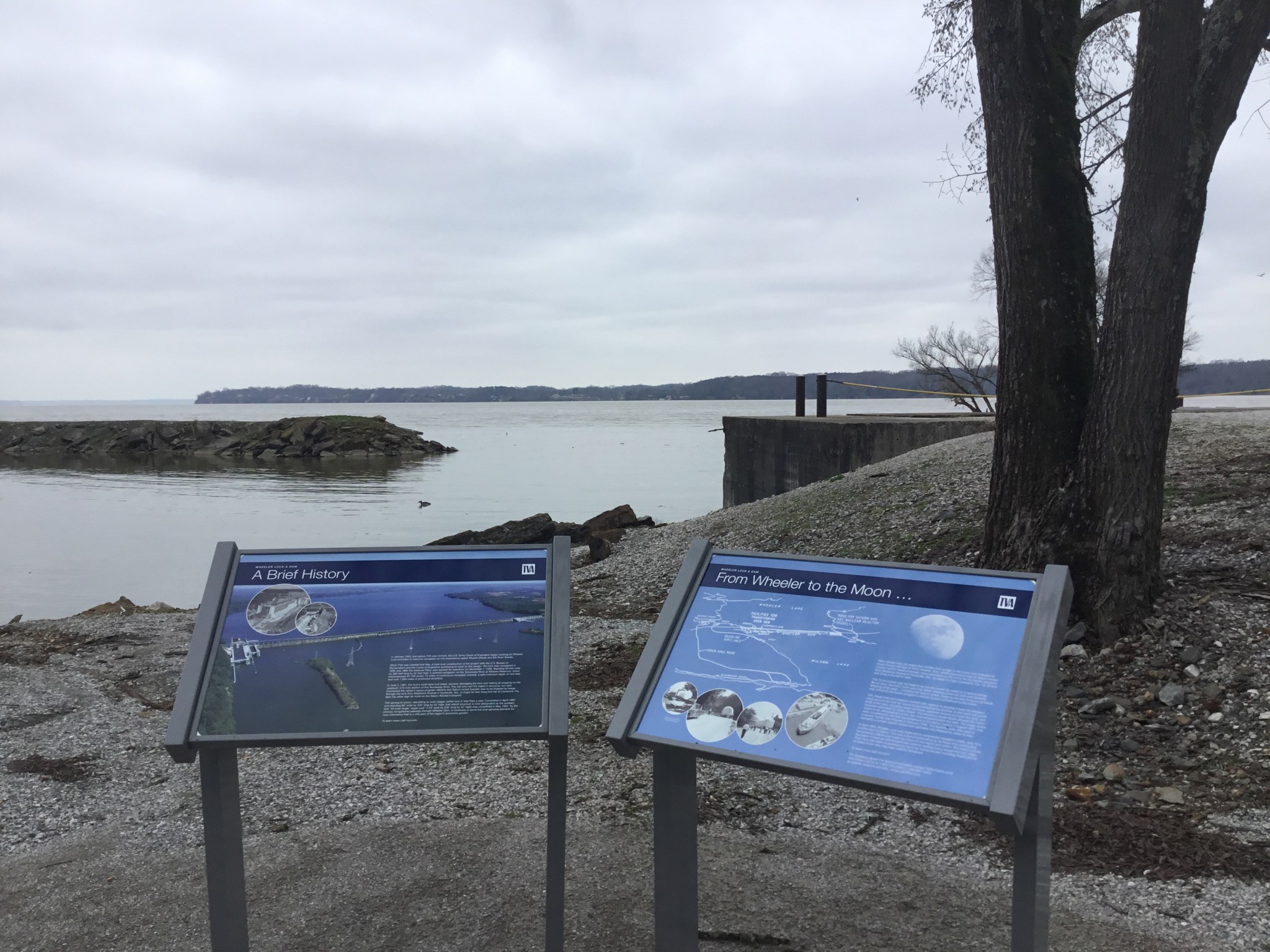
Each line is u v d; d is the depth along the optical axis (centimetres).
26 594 1991
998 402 673
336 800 466
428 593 318
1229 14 570
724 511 1436
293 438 7744
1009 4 653
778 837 417
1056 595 257
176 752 284
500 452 7831
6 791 488
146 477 5716
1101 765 481
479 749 534
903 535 929
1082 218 655
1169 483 872
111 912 362
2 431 8625
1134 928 332
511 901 363
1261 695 508
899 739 250
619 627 830
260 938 342
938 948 326
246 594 317
